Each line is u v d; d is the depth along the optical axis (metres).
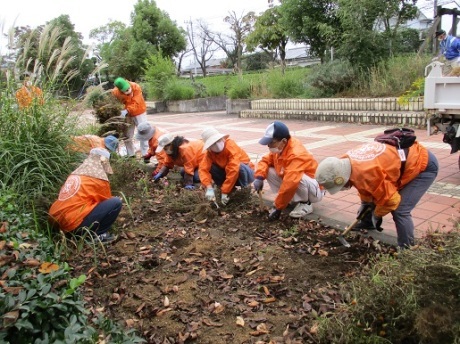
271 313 2.52
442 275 1.86
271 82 14.45
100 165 3.58
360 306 2.02
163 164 5.51
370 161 2.74
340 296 2.56
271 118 12.58
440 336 1.76
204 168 4.54
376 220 3.01
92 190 3.49
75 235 3.49
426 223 3.63
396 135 2.87
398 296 1.93
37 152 3.96
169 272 3.09
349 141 7.73
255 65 37.50
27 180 3.74
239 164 4.41
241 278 2.95
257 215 4.18
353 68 11.75
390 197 2.75
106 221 3.57
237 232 3.79
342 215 4.03
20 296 1.53
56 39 4.66
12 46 4.45
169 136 5.05
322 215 4.06
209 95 18.75
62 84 4.77
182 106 17.70
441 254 1.98
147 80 19.69
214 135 4.27
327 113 10.85
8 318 1.41
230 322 2.46
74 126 4.70
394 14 11.59
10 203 2.98
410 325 1.91
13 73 4.41
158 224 4.06
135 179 5.63
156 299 2.73
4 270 1.77
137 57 23.03
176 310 2.60
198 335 2.35
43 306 1.55
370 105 10.38
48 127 4.26
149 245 3.57
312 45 14.59
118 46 24.22
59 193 3.61
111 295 2.80
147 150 6.67
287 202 3.87
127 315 2.58
